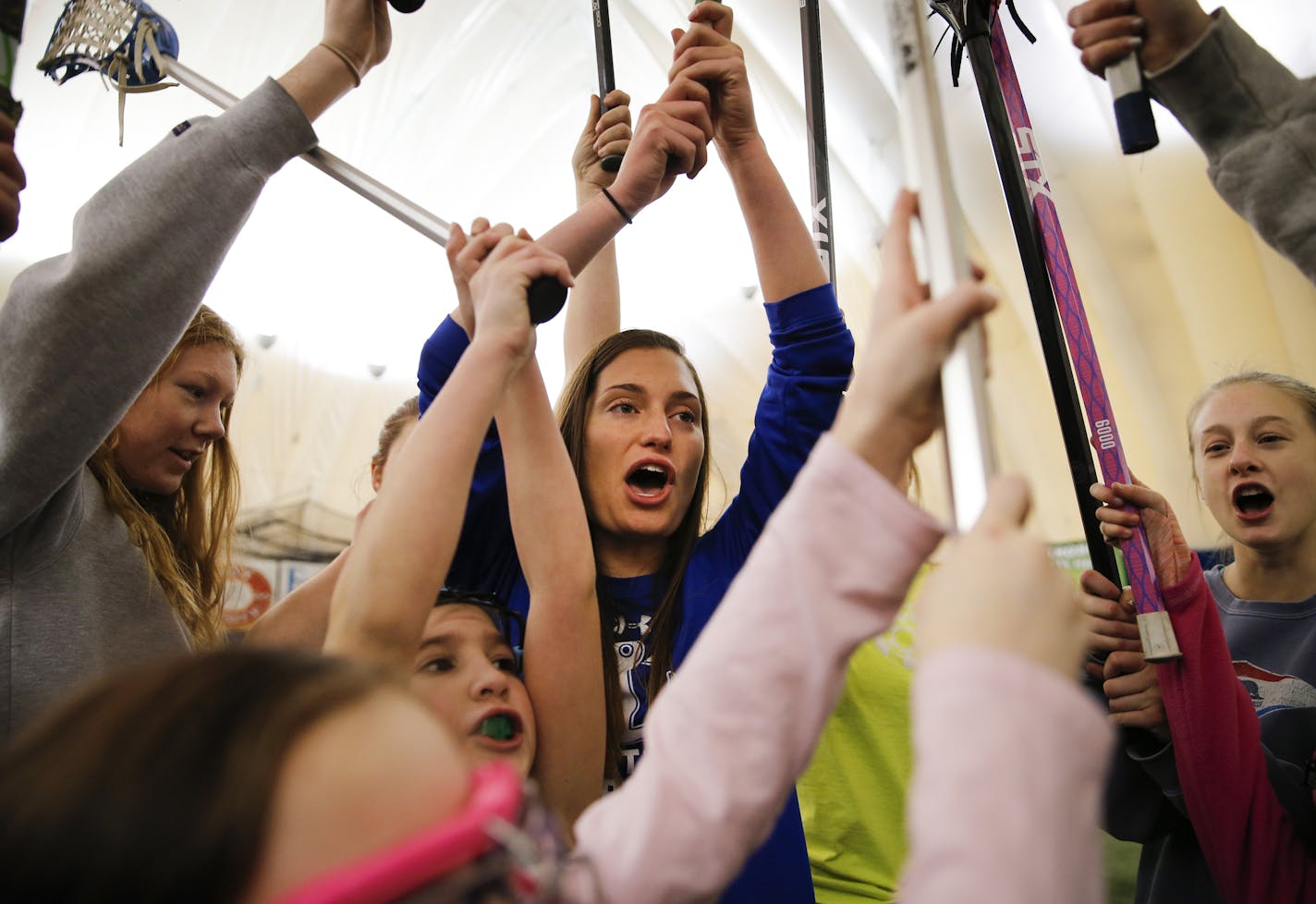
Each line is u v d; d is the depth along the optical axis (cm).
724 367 507
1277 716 165
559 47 446
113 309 118
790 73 409
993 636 48
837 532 61
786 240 160
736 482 488
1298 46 335
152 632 143
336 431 508
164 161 123
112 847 42
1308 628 172
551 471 123
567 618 121
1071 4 358
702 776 61
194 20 389
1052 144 396
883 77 395
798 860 138
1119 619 154
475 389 97
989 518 53
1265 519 183
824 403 159
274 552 482
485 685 119
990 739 45
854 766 242
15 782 45
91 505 142
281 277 489
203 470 175
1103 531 148
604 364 170
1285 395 188
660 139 138
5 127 110
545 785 120
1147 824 160
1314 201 105
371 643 91
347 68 135
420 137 461
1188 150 386
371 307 505
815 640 60
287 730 45
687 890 61
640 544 162
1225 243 389
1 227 110
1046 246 155
